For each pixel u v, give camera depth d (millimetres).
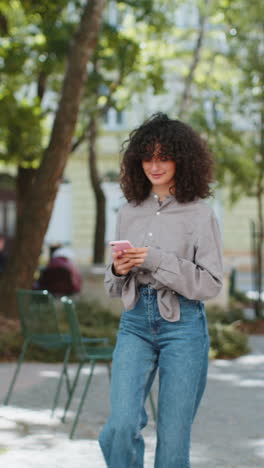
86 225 32156
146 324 3463
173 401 3346
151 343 3480
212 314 14016
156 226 3543
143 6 14500
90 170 17062
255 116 15578
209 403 7043
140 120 19578
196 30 16812
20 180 15375
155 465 3393
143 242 3555
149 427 5980
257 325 13969
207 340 3486
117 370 3426
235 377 8594
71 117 11117
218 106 16266
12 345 9617
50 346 6617
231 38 15328
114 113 30469
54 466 4664
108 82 15070
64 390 7531
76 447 5199
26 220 11289
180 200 3520
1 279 11367
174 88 20422
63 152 11188
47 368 8961
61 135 11148
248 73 15188
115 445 3291
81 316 12258
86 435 5594
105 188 31297
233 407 6855
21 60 13953
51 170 11195
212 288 3395
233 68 16031
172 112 17766
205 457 5094
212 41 17047
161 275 3371
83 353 5762
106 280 3635
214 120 15789
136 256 3377
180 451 3346
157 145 3523
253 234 15383
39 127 14594
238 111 15664
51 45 13766
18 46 14117
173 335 3416
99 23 11078
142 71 15508
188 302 3445
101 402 6953
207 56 17125
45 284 13031
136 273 3494
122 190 3695
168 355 3402
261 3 14984
